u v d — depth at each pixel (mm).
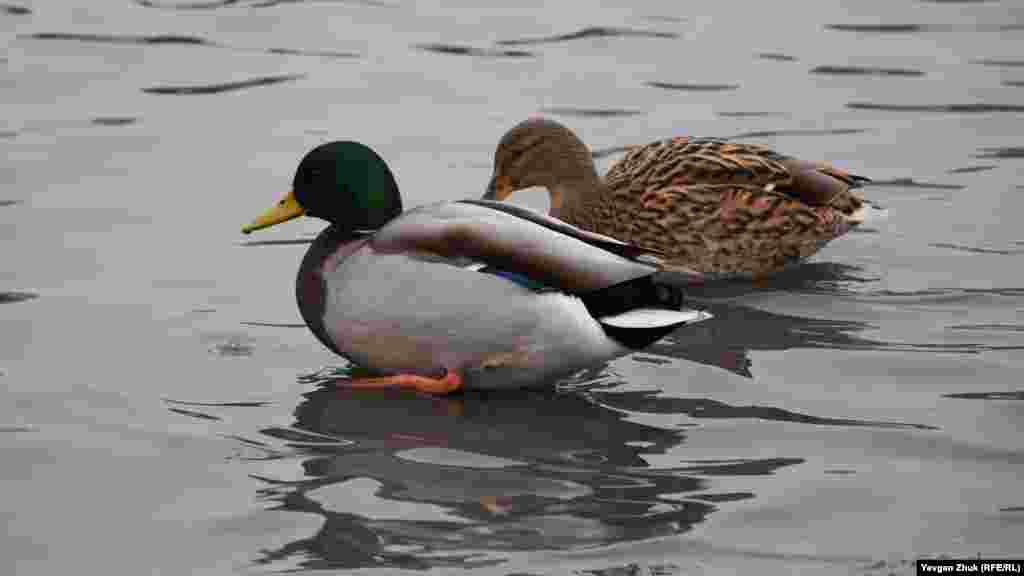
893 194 15414
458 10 21891
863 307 12750
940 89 18656
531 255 10312
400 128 17203
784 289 13297
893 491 9320
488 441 10070
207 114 17641
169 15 21391
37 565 8359
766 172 13703
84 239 13984
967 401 10750
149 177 15680
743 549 8523
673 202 13688
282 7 21875
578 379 11234
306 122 17391
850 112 17891
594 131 17125
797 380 11164
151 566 8328
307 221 14852
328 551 8461
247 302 12680
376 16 21578
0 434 10039
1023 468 9648
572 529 8750
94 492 9250
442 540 8586
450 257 10398
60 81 18578
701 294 13258
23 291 12711
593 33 20844
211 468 9586
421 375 10906
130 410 10492
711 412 10602
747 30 21062
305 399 10773
